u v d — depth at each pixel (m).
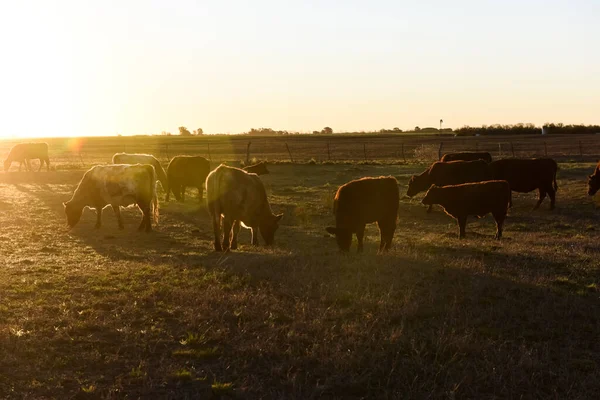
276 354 7.36
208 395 6.29
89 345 7.61
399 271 11.71
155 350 7.54
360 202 13.88
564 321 8.77
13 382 6.48
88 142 118.62
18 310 9.09
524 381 6.66
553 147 67.50
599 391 6.45
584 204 25.36
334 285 10.54
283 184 32.38
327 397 6.33
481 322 8.63
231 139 119.81
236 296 9.70
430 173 24.89
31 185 32.03
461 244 16.08
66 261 13.37
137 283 10.90
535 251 14.68
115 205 18.86
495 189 17.62
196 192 29.72
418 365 7.03
